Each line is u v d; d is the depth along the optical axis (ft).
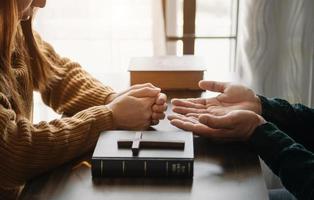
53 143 3.60
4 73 4.03
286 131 4.48
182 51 7.20
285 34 6.61
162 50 6.98
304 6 6.45
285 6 6.50
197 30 7.20
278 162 3.57
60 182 3.36
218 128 3.79
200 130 3.86
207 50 7.25
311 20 6.51
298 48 6.64
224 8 7.09
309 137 4.52
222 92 4.44
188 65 5.17
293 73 6.76
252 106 4.30
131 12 6.84
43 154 3.55
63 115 4.75
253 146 3.71
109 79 7.03
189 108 4.26
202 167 3.50
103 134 3.72
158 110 4.19
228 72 6.68
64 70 4.96
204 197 3.10
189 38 7.13
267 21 6.51
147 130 4.09
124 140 3.53
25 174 3.51
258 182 3.30
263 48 6.63
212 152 3.73
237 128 3.76
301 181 3.43
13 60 4.52
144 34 6.95
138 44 7.00
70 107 4.75
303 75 6.74
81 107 4.71
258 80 6.82
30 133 3.57
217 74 6.93
